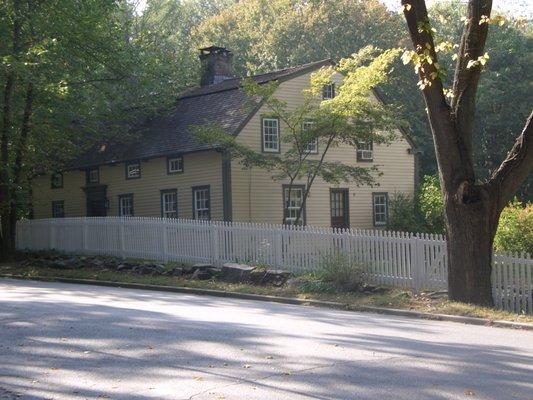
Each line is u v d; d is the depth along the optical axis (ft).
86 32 89.56
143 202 109.19
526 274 49.42
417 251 56.44
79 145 112.27
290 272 62.49
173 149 101.14
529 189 145.79
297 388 25.52
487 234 49.24
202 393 24.85
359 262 59.36
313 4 169.89
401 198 113.70
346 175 97.50
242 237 71.77
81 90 98.37
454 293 50.01
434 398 24.25
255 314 46.32
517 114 144.97
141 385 26.08
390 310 49.37
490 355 32.19
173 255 79.46
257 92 88.79
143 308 47.88
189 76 140.56
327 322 43.06
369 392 24.98
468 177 49.42
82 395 24.77
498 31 151.53
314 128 87.92
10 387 25.94
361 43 159.02
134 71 104.99
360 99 84.58
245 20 185.06
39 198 127.75
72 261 80.74
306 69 103.35
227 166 95.50
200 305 51.52
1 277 78.38
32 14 86.38
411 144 117.50
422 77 47.88
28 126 92.53
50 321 40.42
